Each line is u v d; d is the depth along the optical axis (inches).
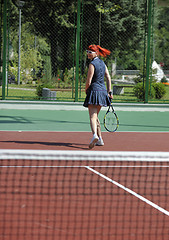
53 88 1608.0
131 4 2522.1
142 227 306.7
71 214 328.5
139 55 3356.3
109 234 291.0
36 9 2187.5
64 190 395.9
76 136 750.5
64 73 2063.2
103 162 539.2
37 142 675.4
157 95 1525.6
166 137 770.2
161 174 480.7
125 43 2549.2
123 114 1153.4
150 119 1058.7
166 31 4089.6
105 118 808.9
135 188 413.7
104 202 362.9
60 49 2568.9
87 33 2293.3
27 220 312.3
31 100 1274.6
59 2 2161.7
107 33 2434.8
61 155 417.7
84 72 2017.7
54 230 294.7
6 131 793.6
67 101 1283.2
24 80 2502.5
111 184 426.6
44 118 1018.1
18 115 1064.8
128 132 823.1
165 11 4015.8
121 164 531.2
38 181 427.5
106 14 2333.9
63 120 989.2
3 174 455.2
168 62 4030.5
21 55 2468.0
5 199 361.1
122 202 365.4
